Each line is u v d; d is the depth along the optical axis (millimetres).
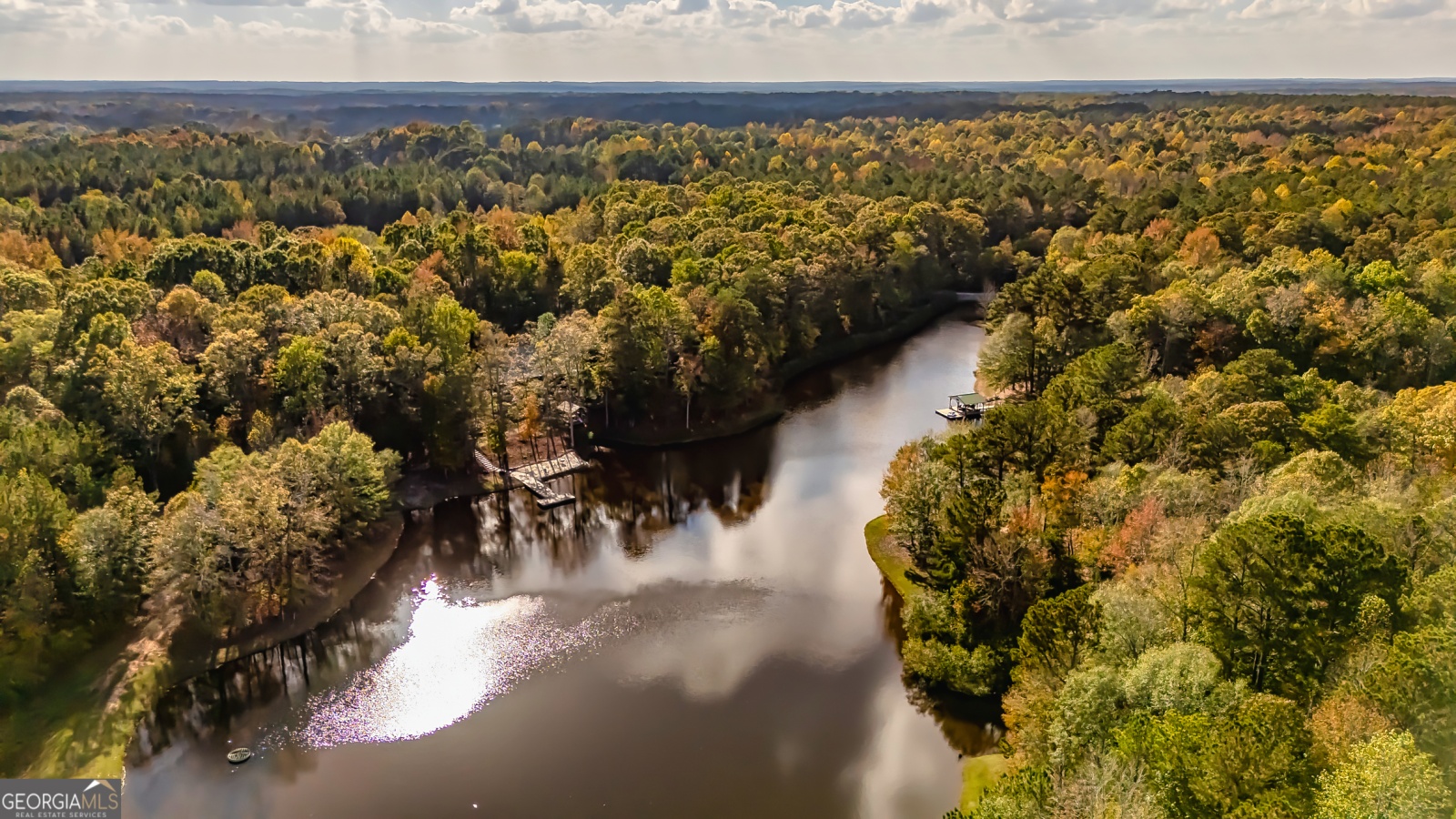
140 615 82125
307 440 101562
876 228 183625
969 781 66312
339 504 93375
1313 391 98375
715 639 84250
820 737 71688
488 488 114812
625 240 174250
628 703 75625
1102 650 58094
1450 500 64812
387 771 68188
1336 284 130125
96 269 133375
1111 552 72375
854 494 115000
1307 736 43719
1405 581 55562
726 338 132625
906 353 171125
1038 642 62344
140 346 102938
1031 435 89688
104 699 73875
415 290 133500
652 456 126188
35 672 73125
